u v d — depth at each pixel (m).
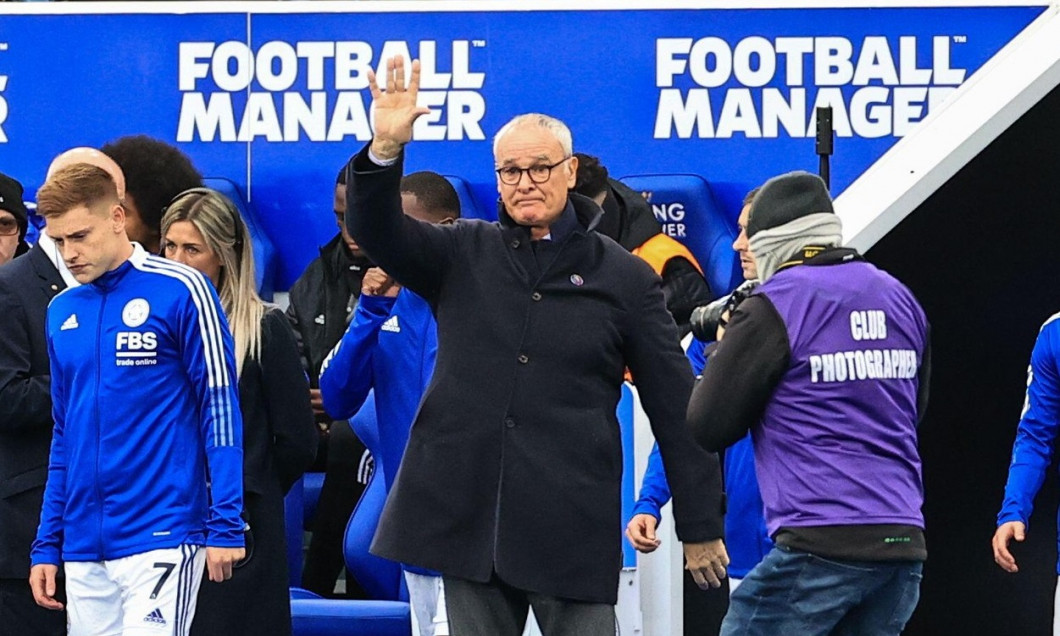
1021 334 22.61
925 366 17.62
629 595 21.12
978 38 26.61
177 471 17.67
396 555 16.88
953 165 22.45
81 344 17.73
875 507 16.50
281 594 19.48
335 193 25.58
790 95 26.70
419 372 20.19
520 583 16.69
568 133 17.25
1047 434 21.06
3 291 19.55
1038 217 22.62
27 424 19.28
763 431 16.89
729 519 20.81
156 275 17.80
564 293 17.05
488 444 16.86
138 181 22.70
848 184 26.69
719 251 26.38
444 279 17.19
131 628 17.53
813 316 16.64
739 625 16.88
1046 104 22.77
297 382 19.59
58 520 18.20
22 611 19.70
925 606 22.92
